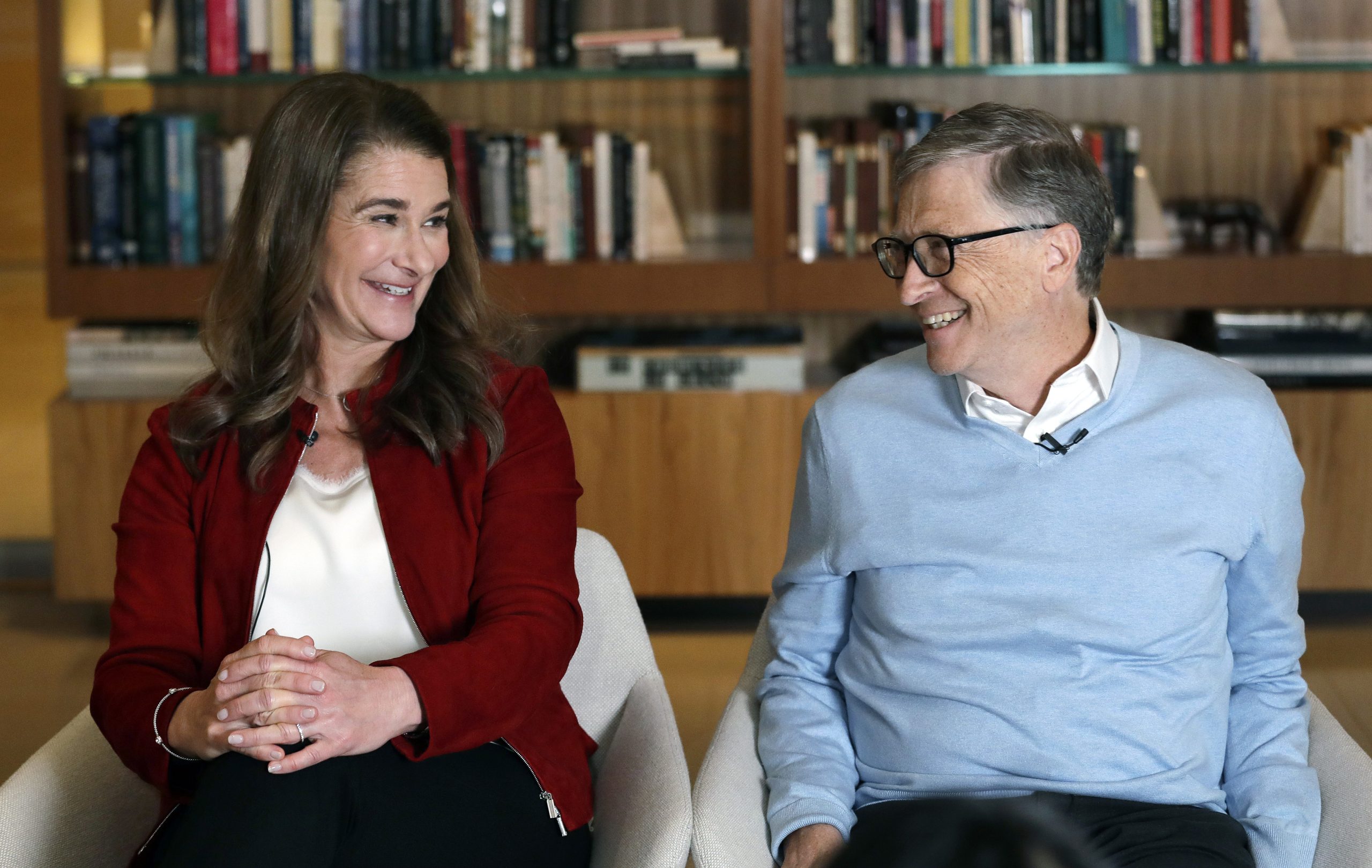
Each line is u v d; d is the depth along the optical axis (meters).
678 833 1.68
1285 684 1.90
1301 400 3.92
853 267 3.96
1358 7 4.12
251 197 1.96
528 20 3.99
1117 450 1.86
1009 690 1.84
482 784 1.80
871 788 1.92
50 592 4.71
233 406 1.94
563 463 2.03
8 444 4.91
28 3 4.91
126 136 3.97
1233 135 4.23
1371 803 1.70
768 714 1.99
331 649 1.90
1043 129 1.86
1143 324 4.38
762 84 3.92
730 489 4.04
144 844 1.77
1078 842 0.69
